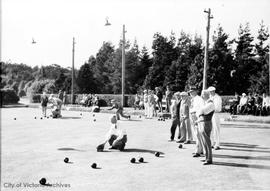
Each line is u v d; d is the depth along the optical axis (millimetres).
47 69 99438
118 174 8727
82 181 8086
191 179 8195
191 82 44125
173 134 14234
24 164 10008
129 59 71312
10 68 108125
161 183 7852
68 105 42094
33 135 16281
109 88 73312
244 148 12438
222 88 45781
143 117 26203
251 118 21906
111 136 12242
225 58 47844
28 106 42938
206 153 9875
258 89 40656
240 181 7980
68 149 12414
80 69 61344
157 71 63125
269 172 8836
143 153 11562
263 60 54938
